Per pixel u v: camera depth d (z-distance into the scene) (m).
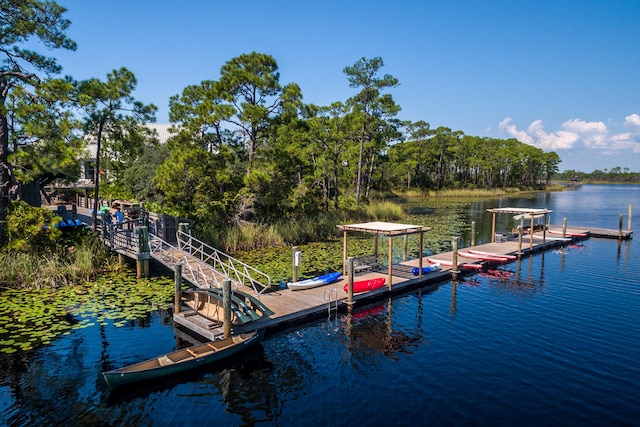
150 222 22.12
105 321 12.71
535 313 14.21
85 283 16.34
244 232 23.38
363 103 38.00
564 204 60.06
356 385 9.52
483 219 39.31
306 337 12.27
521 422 8.09
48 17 17.55
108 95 18.64
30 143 17.95
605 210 51.47
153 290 15.62
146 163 31.36
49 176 24.12
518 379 9.73
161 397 9.01
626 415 8.33
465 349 11.39
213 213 23.84
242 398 9.00
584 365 10.42
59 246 18.16
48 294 14.94
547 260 22.75
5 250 16.61
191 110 23.84
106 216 22.08
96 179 20.02
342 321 13.59
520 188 95.94
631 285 17.72
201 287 14.70
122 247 18.55
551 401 8.81
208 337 11.45
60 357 10.48
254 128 24.39
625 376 9.86
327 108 32.69
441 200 61.97
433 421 8.12
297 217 28.23
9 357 10.40
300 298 14.53
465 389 9.31
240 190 24.41
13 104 17.77
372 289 15.58
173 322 12.76
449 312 14.38
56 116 17.30
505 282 18.25
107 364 10.21
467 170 90.75
